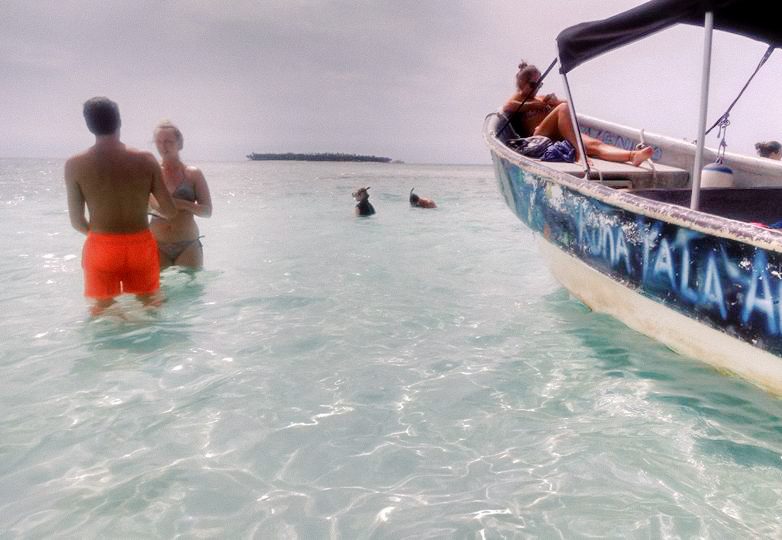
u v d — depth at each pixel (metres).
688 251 2.76
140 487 2.00
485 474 2.12
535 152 5.04
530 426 2.49
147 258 3.79
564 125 5.17
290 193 17.11
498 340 3.58
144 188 3.67
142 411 2.54
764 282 2.38
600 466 2.17
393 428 2.46
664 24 2.97
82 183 3.51
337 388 2.84
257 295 4.53
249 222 9.63
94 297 3.71
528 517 1.87
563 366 3.16
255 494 1.98
